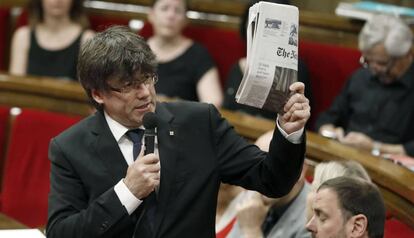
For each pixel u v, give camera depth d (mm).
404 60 11719
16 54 14805
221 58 14578
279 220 8281
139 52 6066
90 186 6297
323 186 6422
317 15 13945
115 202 5910
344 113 12531
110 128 6430
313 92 13531
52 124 11977
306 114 5836
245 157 6453
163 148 6395
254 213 8422
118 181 6270
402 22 11586
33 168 12000
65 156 6398
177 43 14070
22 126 12086
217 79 14070
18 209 11992
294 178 6152
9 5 16609
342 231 6230
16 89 12727
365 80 12297
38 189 11938
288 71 5758
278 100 5828
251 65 5711
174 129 6473
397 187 7984
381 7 13695
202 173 6402
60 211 6238
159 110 6559
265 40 5734
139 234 6219
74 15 14828
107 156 6340
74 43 14633
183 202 6320
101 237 5941
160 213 6281
